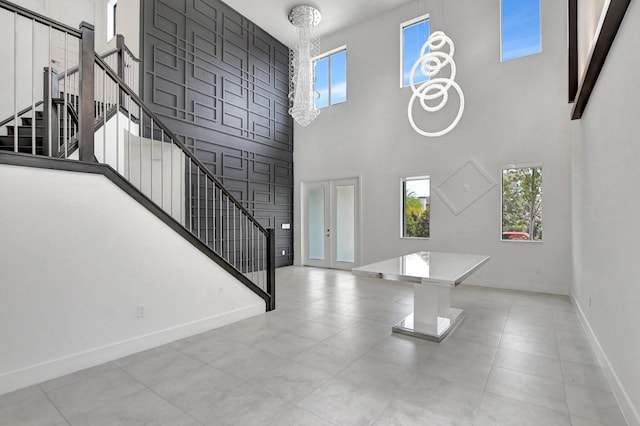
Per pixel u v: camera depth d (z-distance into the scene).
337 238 7.53
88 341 2.56
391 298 4.76
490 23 5.54
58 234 2.43
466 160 5.72
